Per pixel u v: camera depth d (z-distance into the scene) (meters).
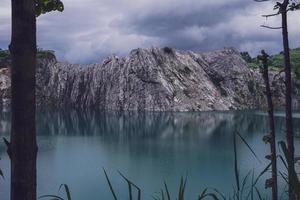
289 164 4.69
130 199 4.50
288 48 14.30
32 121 4.29
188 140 141.25
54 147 128.75
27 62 4.25
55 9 5.56
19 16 4.22
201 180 80.06
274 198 7.35
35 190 4.32
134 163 102.31
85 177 85.38
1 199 61.34
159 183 78.62
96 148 127.62
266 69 9.64
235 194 5.26
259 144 117.38
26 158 4.25
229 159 102.25
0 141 118.12
